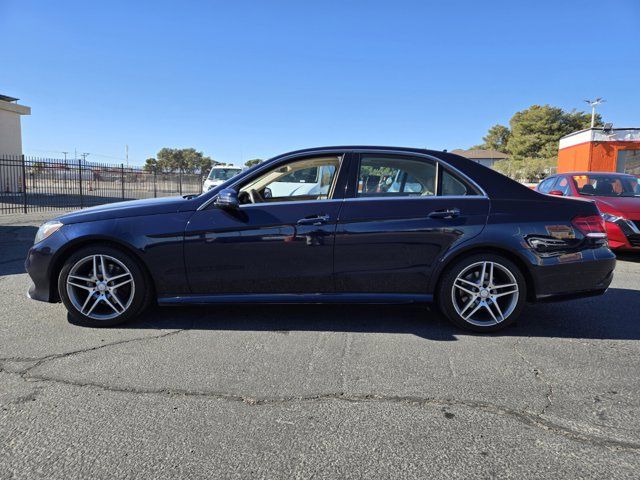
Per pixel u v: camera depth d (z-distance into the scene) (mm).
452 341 3832
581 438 2471
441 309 4039
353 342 3779
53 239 3932
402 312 4578
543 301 3988
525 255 3896
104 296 3953
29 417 2598
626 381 3139
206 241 3877
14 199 19344
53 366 3246
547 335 4008
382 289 3996
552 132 64250
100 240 3932
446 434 2494
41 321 4168
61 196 21719
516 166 51156
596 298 5242
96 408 2705
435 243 3906
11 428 2490
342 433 2494
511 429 2547
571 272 3945
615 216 7398
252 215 3906
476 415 2689
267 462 2244
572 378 3172
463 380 3125
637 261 7637
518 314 3969
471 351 3625
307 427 2545
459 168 4070
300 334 3943
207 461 2244
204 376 3131
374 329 4090
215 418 2621
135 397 2838
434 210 3932
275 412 2693
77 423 2549
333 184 4055
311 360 3414
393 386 3027
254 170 4102
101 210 4066
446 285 3969
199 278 3938
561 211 3994
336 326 4152
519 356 3539
